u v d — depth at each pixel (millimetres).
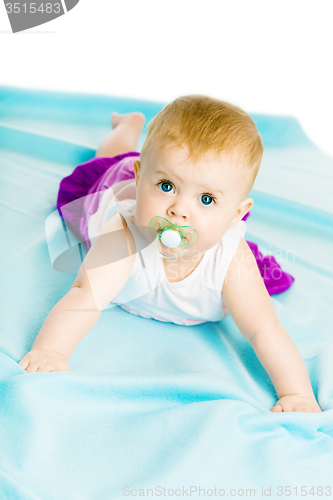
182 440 802
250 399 939
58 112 2281
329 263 1556
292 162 2285
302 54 3504
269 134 2484
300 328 1231
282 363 1021
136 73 3139
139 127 2002
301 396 982
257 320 1074
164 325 1208
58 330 961
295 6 3457
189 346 1141
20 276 1212
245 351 1176
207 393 924
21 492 636
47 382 836
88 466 745
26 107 2266
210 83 3148
